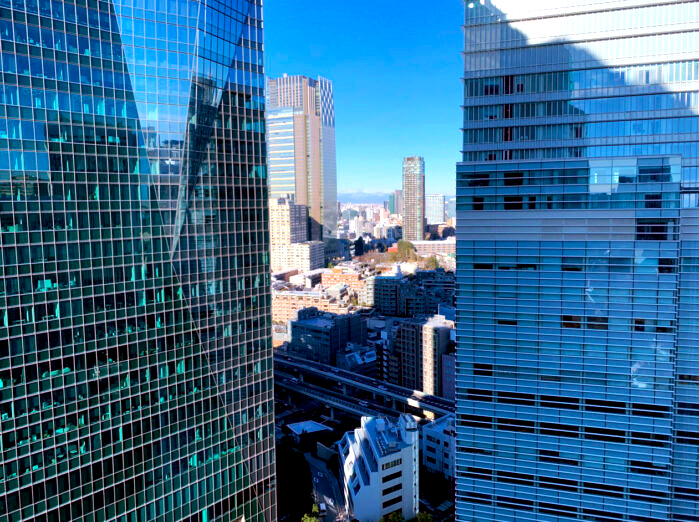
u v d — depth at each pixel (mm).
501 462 113688
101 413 94125
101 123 91562
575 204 103250
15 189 81812
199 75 104688
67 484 90688
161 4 98438
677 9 97375
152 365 100500
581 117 104500
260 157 117312
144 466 100750
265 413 121062
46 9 84312
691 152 100000
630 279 101125
